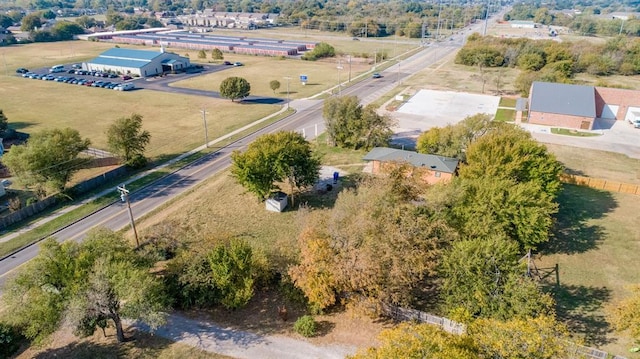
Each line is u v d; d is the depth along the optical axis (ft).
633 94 295.69
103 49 631.15
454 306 108.47
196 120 303.27
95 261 106.73
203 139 265.54
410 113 315.58
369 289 111.86
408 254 113.50
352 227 120.06
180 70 480.64
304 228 133.28
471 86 399.85
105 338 112.27
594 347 106.22
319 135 270.05
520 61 471.62
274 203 178.50
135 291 99.71
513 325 85.25
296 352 106.93
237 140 263.29
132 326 115.85
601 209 177.58
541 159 161.58
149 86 406.62
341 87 400.88
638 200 184.96
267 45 624.18
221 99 358.64
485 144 166.20
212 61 539.29
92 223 172.04
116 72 459.73
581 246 152.05
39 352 108.17
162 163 231.09
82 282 102.32
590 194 190.90
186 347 108.58
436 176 188.96
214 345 109.19
